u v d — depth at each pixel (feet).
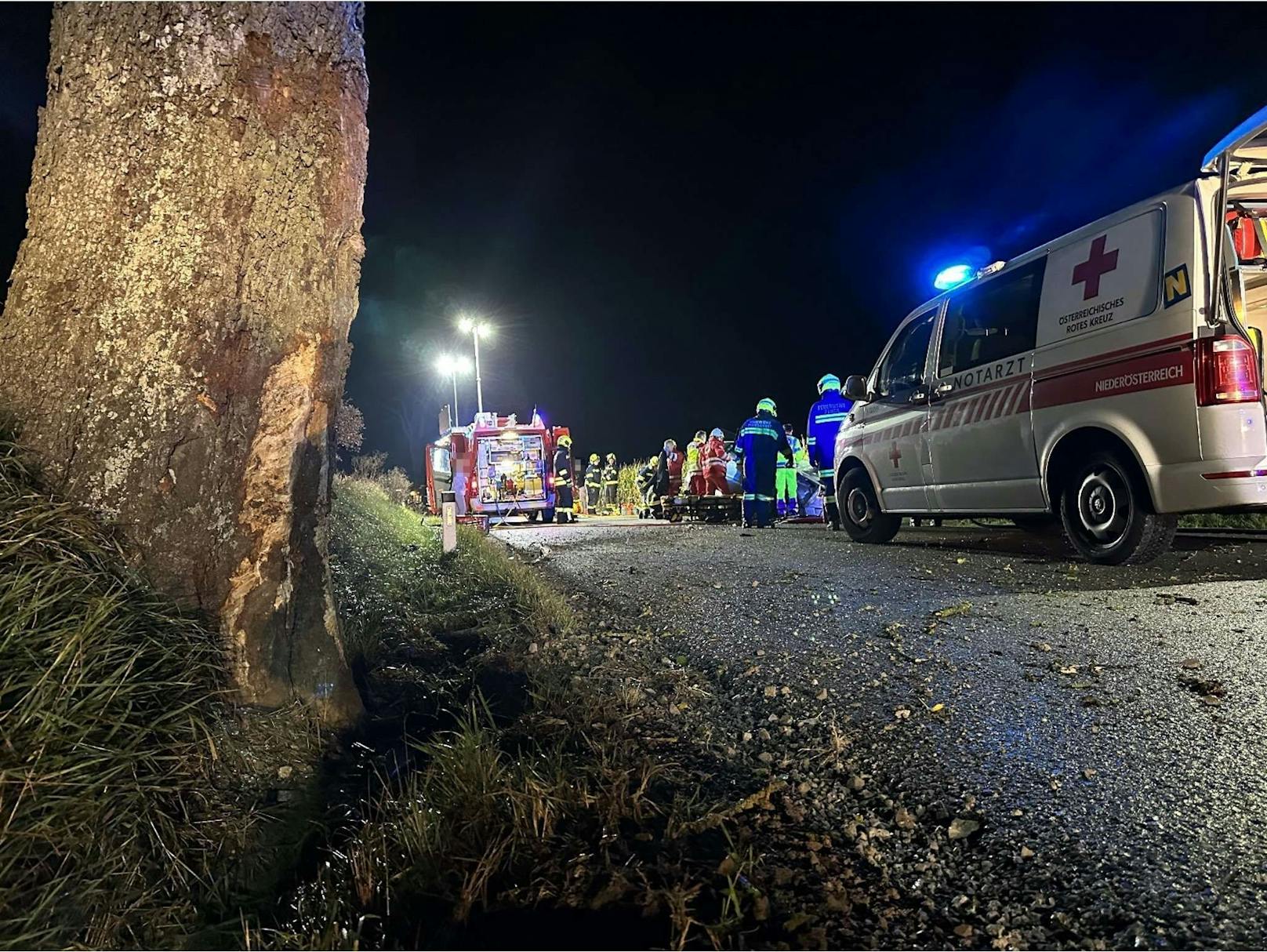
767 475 38.52
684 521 52.95
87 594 7.29
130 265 8.41
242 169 8.68
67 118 8.58
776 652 13.46
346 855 7.43
